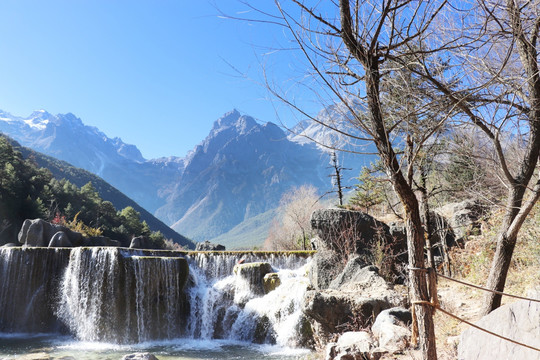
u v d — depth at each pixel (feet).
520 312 12.10
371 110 11.09
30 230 79.25
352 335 25.09
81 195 316.19
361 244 42.70
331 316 29.55
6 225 211.82
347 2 11.29
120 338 52.80
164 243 346.13
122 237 295.89
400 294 29.50
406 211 11.53
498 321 12.82
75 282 56.90
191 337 53.11
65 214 263.08
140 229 331.77
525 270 29.25
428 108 11.88
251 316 46.85
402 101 12.21
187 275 57.67
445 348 20.08
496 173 16.47
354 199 71.26
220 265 67.15
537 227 30.35
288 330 40.68
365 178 12.37
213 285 58.90
